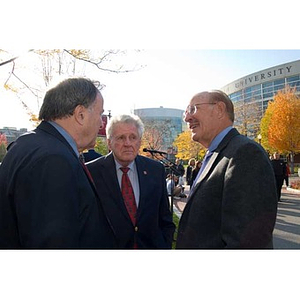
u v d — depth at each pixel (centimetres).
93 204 143
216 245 161
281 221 748
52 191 122
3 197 131
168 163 468
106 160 240
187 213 183
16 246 132
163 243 245
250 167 151
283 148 2222
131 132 229
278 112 2231
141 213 230
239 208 148
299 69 3191
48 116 151
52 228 118
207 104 191
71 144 148
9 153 138
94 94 157
